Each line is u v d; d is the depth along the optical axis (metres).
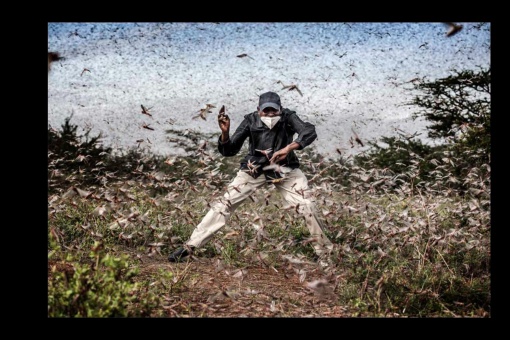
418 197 5.02
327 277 4.00
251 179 4.85
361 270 4.23
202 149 4.39
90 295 3.10
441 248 4.50
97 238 4.85
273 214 5.05
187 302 3.66
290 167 4.82
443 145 10.07
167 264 4.62
